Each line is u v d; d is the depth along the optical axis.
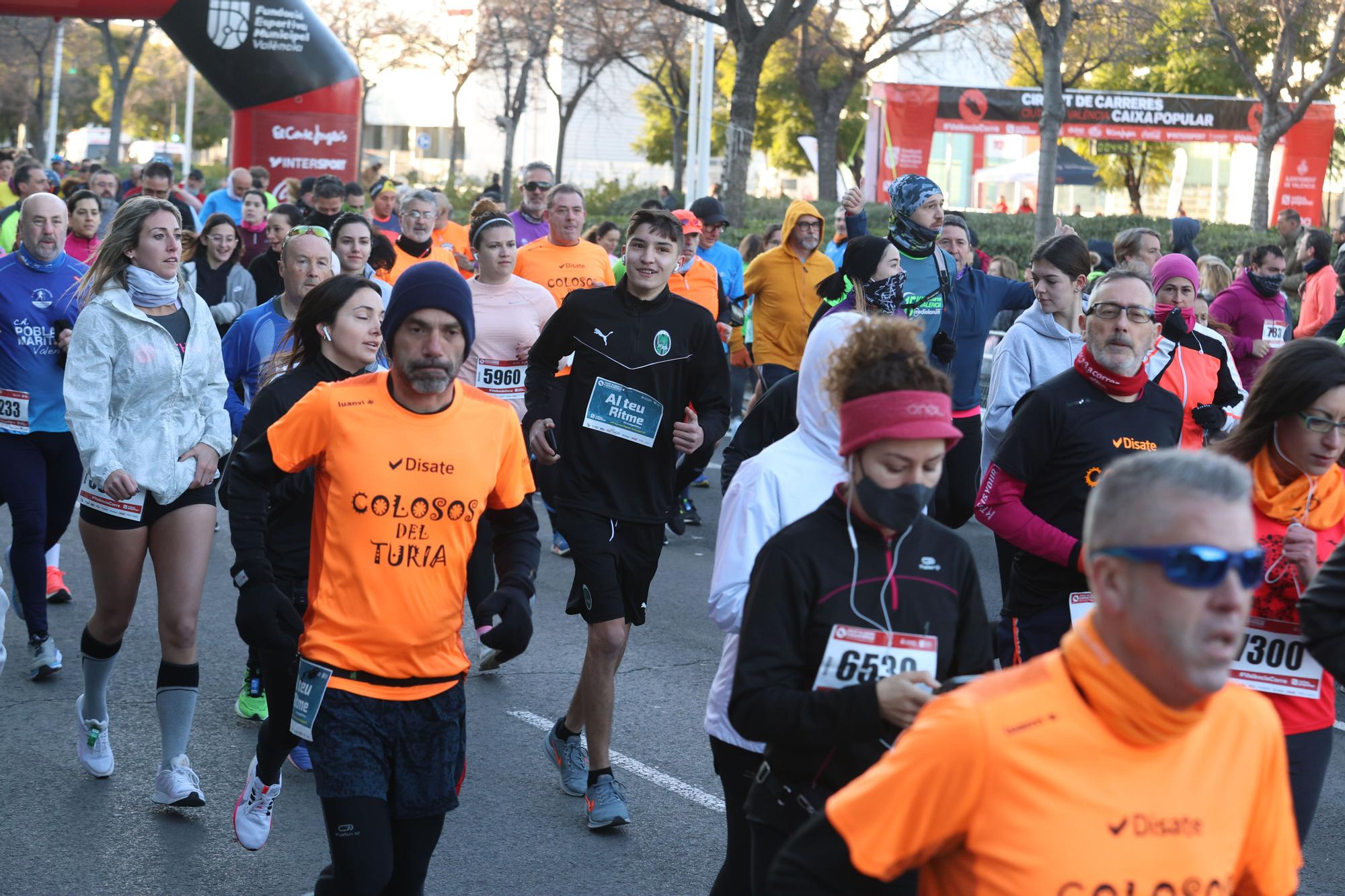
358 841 3.14
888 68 46.66
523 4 35.81
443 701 3.38
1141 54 33.53
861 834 1.89
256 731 5.56
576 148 61.00
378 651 3.29
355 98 21.03
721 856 4.50
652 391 4.98
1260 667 3.32
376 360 4.30
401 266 9.02
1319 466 3.26
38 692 5.92
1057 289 5.75
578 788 4.98
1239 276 9.27
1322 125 30.16
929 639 2.62
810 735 2.44
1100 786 1.79
